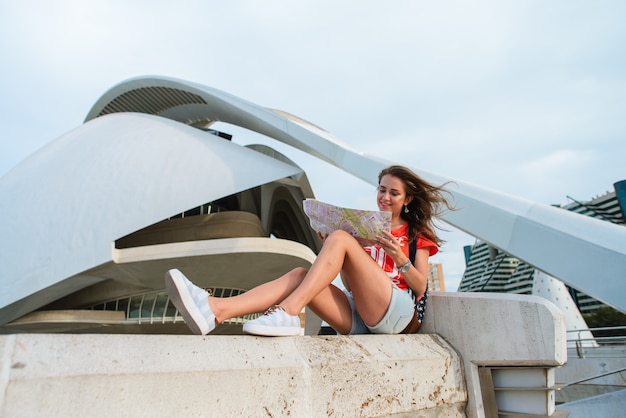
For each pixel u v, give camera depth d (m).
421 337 2.67
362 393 1.98
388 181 3.00
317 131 17.56
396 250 2.59
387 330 2.61
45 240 16.73
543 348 2.40
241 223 19.28
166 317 17.91
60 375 1.21
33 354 1.23
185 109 29.73
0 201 19.69
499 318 2.61
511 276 38.69
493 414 2.60
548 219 5.25
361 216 2.52
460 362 2.71
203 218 19.36
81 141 21.41
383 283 2.53
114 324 18.19
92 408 1.24
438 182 7.73
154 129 21.06
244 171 17.73
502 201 6.29
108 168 18.30
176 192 16.78
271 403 1.64
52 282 15.63
